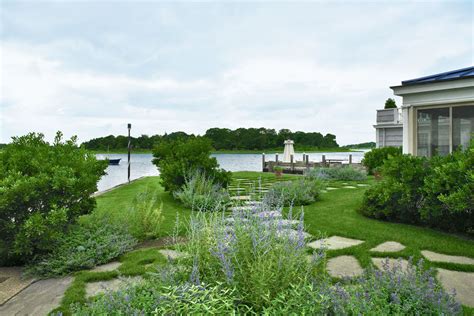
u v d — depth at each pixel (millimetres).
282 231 2781
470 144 5594
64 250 4289
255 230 2643
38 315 2912
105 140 52062
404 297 2480
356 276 3051
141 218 5457
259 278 2203
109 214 5602
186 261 2709
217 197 8078
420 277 2729
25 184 4137
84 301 3088
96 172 5762
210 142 10391
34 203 4465
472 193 4805
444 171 5332
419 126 8906
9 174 4328
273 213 2994
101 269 4039
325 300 2172
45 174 4430
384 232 5484
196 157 9781
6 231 4324
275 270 2332
